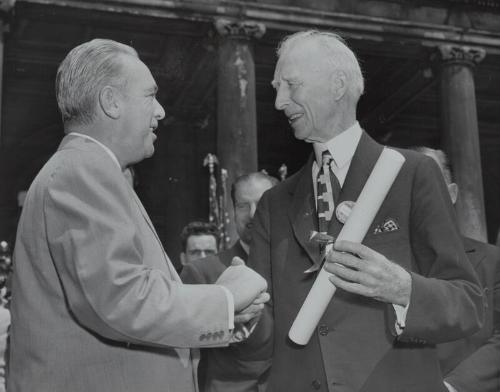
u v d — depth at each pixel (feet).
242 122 46.11
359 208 6.39
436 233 6.72
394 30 51.98
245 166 45.50
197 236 16.84
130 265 5.84
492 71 63.26
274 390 7.31
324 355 6.81
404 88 64.08
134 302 5.71
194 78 58.90
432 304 6.26
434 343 6.75
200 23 48.44
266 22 49.06
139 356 6.14
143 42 55.98
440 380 6.96
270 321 7.56
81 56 6.68
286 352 7.25
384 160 6.39
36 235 6.12
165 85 61.31
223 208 38.60
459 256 6.68
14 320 6.31
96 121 6.59
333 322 6.89
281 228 7.75
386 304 6.88
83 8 45.50
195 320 5.94
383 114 70.03
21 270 6.25
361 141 7.40
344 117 7.39
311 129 7.42
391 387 6.67
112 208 5.97
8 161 62.95
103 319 5.72
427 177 6.95
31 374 6.01
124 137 6.67
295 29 49.83
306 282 7.24
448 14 53.47
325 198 7.29
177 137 65.00
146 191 63.87
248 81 47.03
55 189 6.02
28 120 63.41
